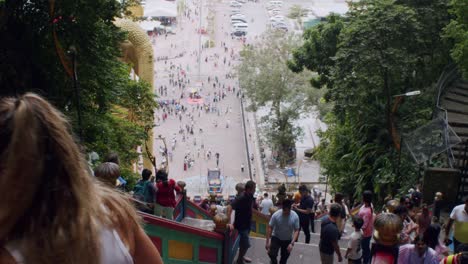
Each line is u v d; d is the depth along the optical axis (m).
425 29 22.81
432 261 6.58
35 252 1.42
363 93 21.09
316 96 56.88
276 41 57.66
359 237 9.33
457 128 19.41
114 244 1.52
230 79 90.75
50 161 1.44
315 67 31.16
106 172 6.22
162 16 107.31
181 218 12.67
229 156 66.25
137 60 31.34
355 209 18.47
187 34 109.12
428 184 16.05
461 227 9.88
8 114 1.43
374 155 21.77
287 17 115.31
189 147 68.19
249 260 11.03
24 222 1.43
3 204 1.41
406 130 20.75
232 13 121.88
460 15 18.55
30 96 1.47
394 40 20.48
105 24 16.52
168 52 100.62
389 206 10.38
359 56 20.42
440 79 21.56
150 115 22.64
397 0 24.14
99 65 15.85
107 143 16.72
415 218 11.59
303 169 60.84
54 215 1.44
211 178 54.56
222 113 78.75
